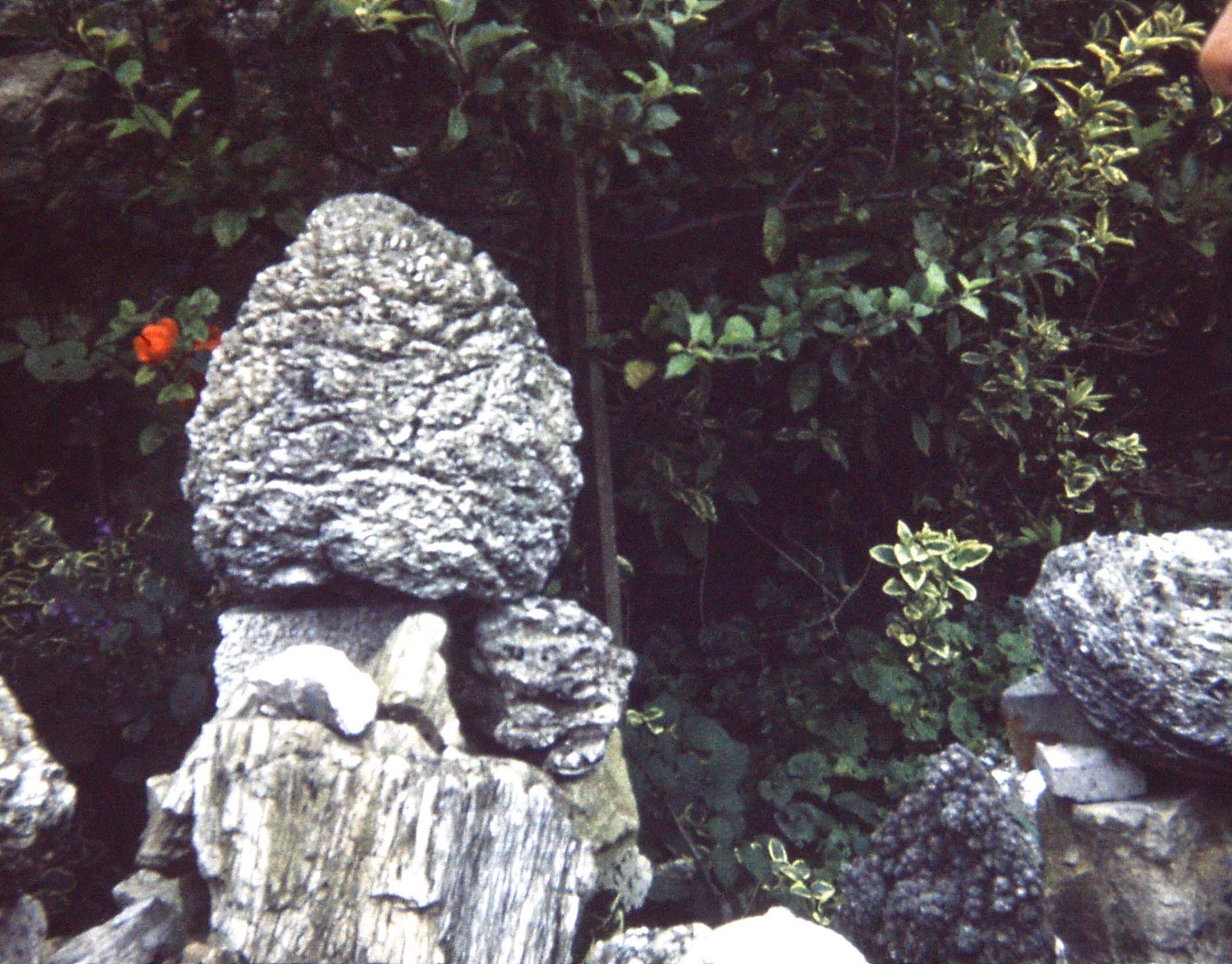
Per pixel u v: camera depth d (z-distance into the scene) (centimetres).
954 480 358
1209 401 406
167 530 297
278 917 152
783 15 285
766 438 335
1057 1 353
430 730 178
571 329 275
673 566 329
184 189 249
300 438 184
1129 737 156
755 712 323
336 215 195
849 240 297
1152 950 156
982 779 185
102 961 166
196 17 283
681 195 304
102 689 258
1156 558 159
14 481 330
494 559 192
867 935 190
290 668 163
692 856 267
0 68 326
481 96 248
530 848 170
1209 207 337
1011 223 303
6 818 144
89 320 320
